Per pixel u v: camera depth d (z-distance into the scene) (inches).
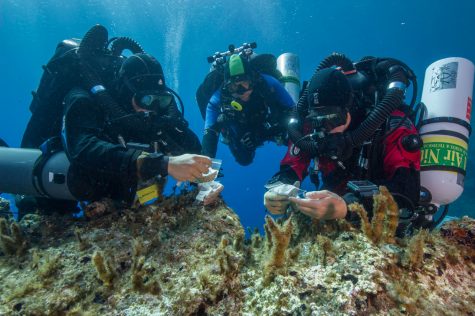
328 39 2009.1
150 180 84.7
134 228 75.8
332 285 52.0
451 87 96.6
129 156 76.6
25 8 1347.2
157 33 1515.7
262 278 56.0
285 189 79.3
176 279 59.2
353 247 60.5
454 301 54.2
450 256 64.4
